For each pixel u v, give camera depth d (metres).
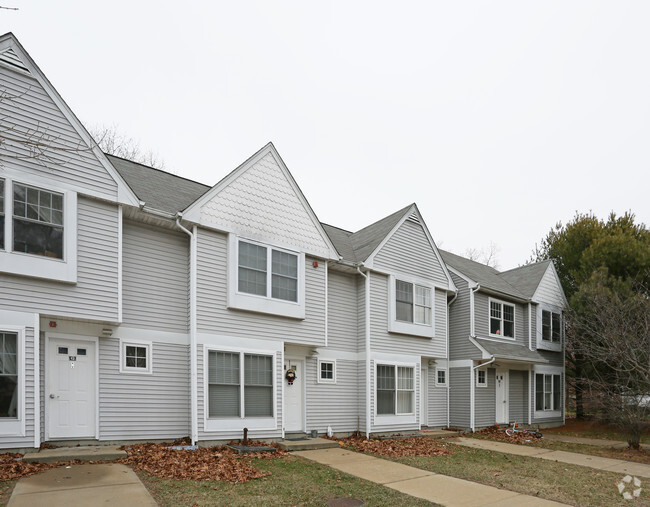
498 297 19.45
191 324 10.66
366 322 14.55
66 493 6.42
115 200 9.75
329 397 13.77
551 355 21.47
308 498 6.99
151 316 10.53
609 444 14.87
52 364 9.16
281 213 12.60
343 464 9.74
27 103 8.80
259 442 11.11
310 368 13.47
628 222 23.02
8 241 8.31
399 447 12.34
